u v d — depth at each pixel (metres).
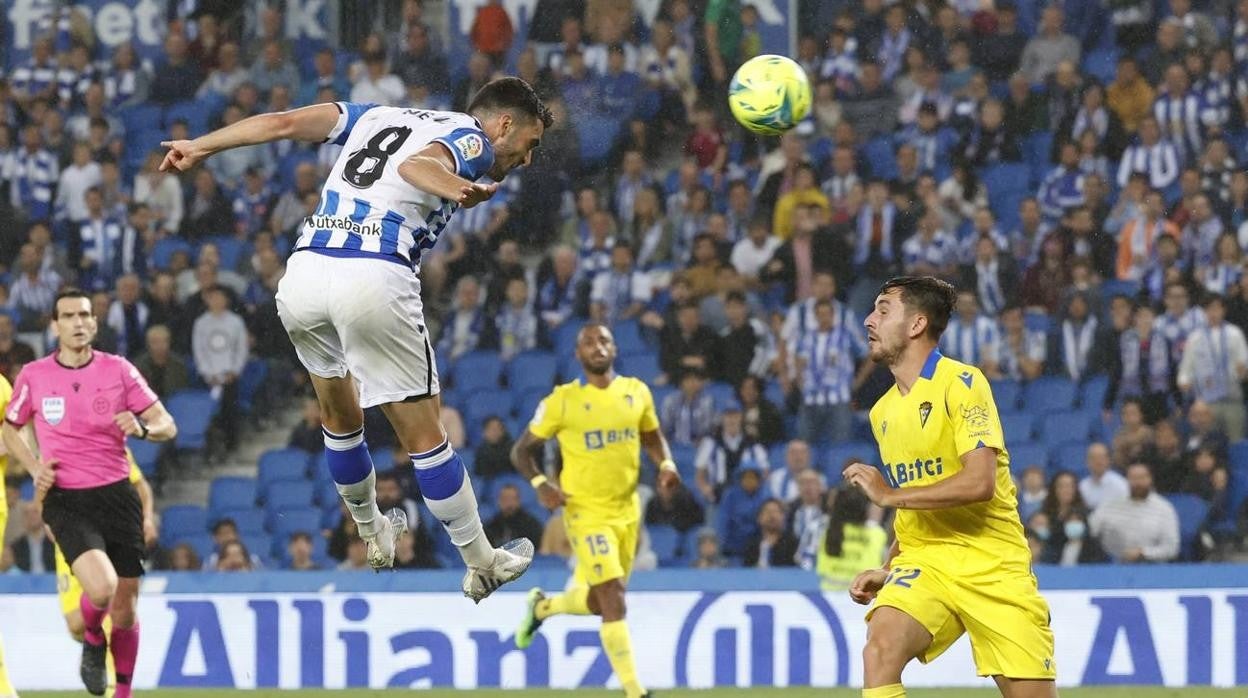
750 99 16.36
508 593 26.38
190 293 38.56
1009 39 40.84
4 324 36.97
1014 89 39.53
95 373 21.25
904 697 14.63
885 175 39.31
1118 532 30.30
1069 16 41.06
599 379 25.44
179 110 42.81
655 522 32.62
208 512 34.69
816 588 25.94
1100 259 37.16
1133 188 37.62
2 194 41.06
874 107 40.22
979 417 14.69
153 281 37.97
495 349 37.38
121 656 22.03
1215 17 40.50
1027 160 39.03
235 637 26.20
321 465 35.28
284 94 42.81
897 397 15.42
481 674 26.11
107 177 40.59
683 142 41.03
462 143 12.02
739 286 37.12
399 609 26.23
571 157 40.44
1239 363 34.34
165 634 26.20
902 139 39.72
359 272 12.02
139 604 26.31
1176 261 36.59
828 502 31.00
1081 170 38.38
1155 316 35.31
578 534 24.97
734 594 26.02
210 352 37.16
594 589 24.72
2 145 41.50
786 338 35.41
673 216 38.84
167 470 36.22
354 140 12.45
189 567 32.12
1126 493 31.19
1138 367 34.84
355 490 13.60
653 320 37.00
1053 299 36.03
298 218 40.06
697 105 41.28
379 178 12.17
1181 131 38.53
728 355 35.50
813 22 41.53
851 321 35.28
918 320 15.30
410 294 12.28
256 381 37.34
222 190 40.41
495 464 33.75
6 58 43.94
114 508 21.34
